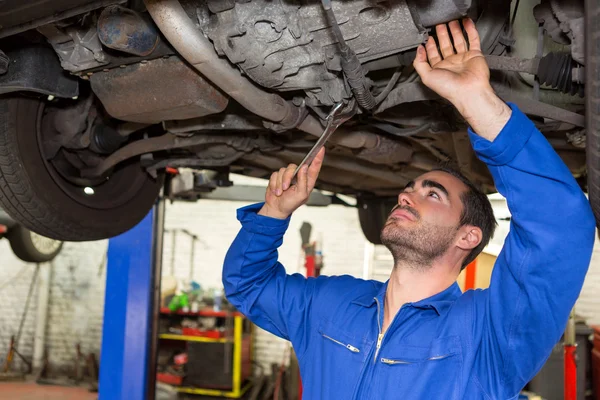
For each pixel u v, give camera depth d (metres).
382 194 3.24
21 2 1.09
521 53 1.32
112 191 2.07
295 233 6.71
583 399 4.63
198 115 1.39
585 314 6.02
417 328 1.21
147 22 1.21
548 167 1.00
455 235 1.26
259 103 1.30
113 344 3.53
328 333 1.32
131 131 1.82
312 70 1.23
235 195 3.83
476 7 1.19
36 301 6.87
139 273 3.54
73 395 5.97
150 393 3.53
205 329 5.88
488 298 1.15
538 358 1.09
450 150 1.92
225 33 1.12
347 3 1.07
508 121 1.00
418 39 1.10
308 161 1.34
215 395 5.87
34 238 3.94
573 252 0.99
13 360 6.77
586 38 0.91
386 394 1.17
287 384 5.67
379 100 1.29
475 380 1.14
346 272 6.55
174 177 3.35
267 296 1.45
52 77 1.40
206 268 6.80
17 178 1.70
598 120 0.94
